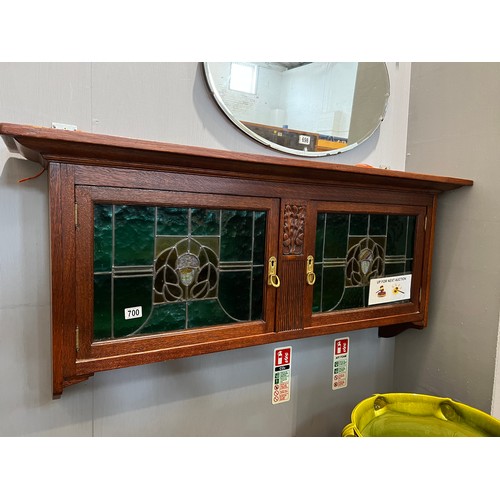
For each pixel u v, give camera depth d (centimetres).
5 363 77
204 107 92
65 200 65
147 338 75
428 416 105
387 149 122
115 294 72
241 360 104
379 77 114
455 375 111
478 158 103
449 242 113
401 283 109
